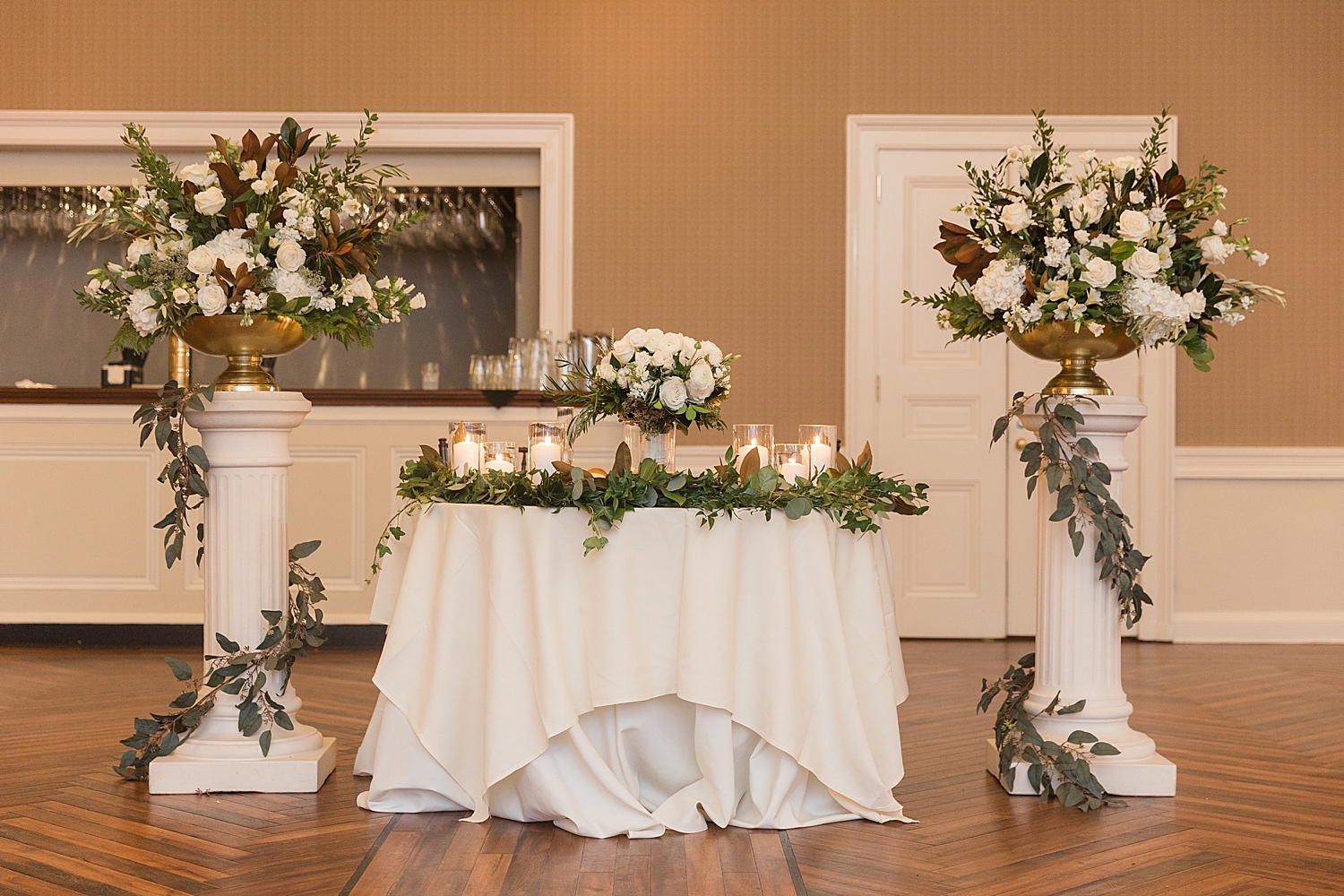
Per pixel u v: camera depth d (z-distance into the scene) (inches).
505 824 111.1
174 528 122.3
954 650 223.1
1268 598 237.9
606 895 92.8
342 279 125.0
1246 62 237.3
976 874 98.0
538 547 107.3
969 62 237.5
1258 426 238.1
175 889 93.7
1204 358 123.7
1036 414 126.2
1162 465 236.7
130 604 217.2
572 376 123.2
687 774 114.0
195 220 121.8
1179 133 238.1
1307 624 236.5
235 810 115.1
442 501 116.5
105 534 216.7
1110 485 125.0
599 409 120.5
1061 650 125.5
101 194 122.3
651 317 237.9
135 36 235.6
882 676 113.9
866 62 237.6
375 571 123.3
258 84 236.4
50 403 215.6
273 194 121.6
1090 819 114.0
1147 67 237.6
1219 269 239.0
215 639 124.5
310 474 216.7
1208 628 236.5
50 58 235.5
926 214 238.7
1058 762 118.0
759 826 109.7
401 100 237.1
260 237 119.9
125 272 121.8
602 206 238.1
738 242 238.2
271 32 236.4
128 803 117.2
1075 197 120.4
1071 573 125.1
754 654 109.5
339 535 217.0
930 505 239.0
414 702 114.0
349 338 131.3
